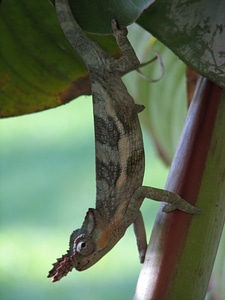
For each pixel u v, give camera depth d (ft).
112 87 2.65
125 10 2.49
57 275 2.62
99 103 2.66
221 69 2.49
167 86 3.08
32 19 2.80
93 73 2.66
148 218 5.11
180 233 2.49
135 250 4.90
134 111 2.66
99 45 2.67
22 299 4.73
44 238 5.27
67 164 6.46
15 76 2.84
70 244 2.65
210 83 2.57
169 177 2.54
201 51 2.50
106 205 2.66
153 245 2.51
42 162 6.51
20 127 6.93
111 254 4.90
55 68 2.82
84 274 4.83
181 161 2.54
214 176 2.52
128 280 4.77
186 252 2.49
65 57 2.81
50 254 5.01
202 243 2.49
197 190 2.51
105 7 2.52
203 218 2.50
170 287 2.48
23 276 4.87
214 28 2.51
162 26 2.51
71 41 2.65
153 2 2.46
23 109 2.85
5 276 4.87
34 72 2.83
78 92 2.83
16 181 6.25
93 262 2.65
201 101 2.56
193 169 2.53
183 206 2.50
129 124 2.65
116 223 2.65
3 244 5.16
